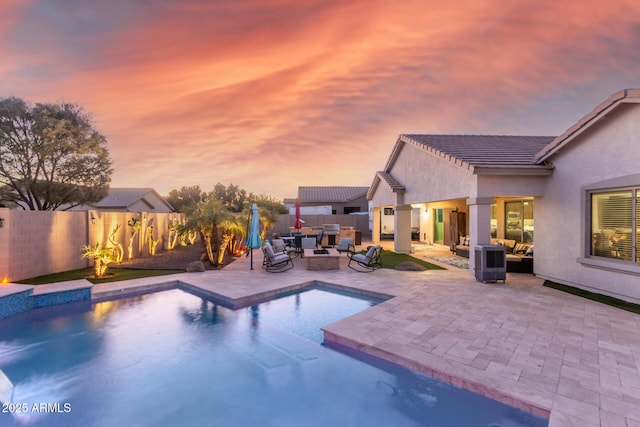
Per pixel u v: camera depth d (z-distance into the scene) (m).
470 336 5.79
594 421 3.40
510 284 9.98
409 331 6.07
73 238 12.77
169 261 15.37
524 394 3.92
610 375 4.36
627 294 7.94
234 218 14.25
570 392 3.96
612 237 8.43
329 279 10.94
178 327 7.38
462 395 4.31
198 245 22.77
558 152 9.96
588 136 8.94
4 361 5.83
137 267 13.59
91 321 7.79
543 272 10.74
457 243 18.09
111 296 9.67
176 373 5.37
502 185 10.55
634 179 7.59
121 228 15.58
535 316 6.89
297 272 12.35
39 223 11.14
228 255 18.03
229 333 7.02
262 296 9.42
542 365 4.66
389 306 7.68
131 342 6.62
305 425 4.00
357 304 8.94
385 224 32.12
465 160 10.84
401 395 4.54
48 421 4.18
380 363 5.26
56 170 16.22
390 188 18.02
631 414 3.51
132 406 4.50
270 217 22.50
